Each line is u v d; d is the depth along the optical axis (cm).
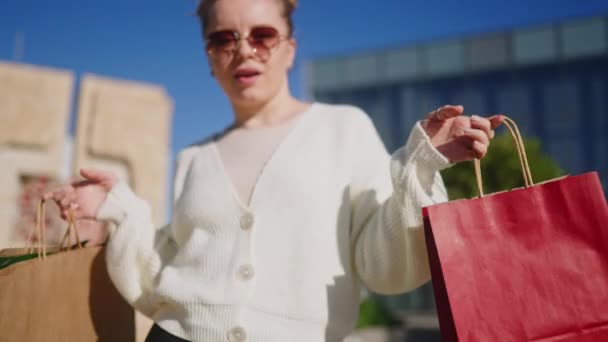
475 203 108
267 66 150
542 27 1959
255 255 129
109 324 157
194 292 130
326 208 131
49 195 154
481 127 112
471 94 1997
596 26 1894
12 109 660
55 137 680
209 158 152
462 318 101
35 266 148
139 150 722
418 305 1644
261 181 134
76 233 155
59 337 147
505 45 1988
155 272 151
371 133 145
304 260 126
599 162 1817
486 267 104
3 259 153
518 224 107
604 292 101
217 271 131
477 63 2000
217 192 139
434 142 117
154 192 722
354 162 138
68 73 711
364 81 2100
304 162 136
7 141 649
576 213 105
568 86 1902
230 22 150
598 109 1847
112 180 156
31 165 658
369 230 128
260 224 131
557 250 104
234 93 152
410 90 2055
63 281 151
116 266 151
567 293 102
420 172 116
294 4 162
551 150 1877
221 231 135
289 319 123
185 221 144
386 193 134
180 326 131
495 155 863
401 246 118
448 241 105
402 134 2023
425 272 118
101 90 716
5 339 142
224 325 124
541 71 1945
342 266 130
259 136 148
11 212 622
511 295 103
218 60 152
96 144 692
